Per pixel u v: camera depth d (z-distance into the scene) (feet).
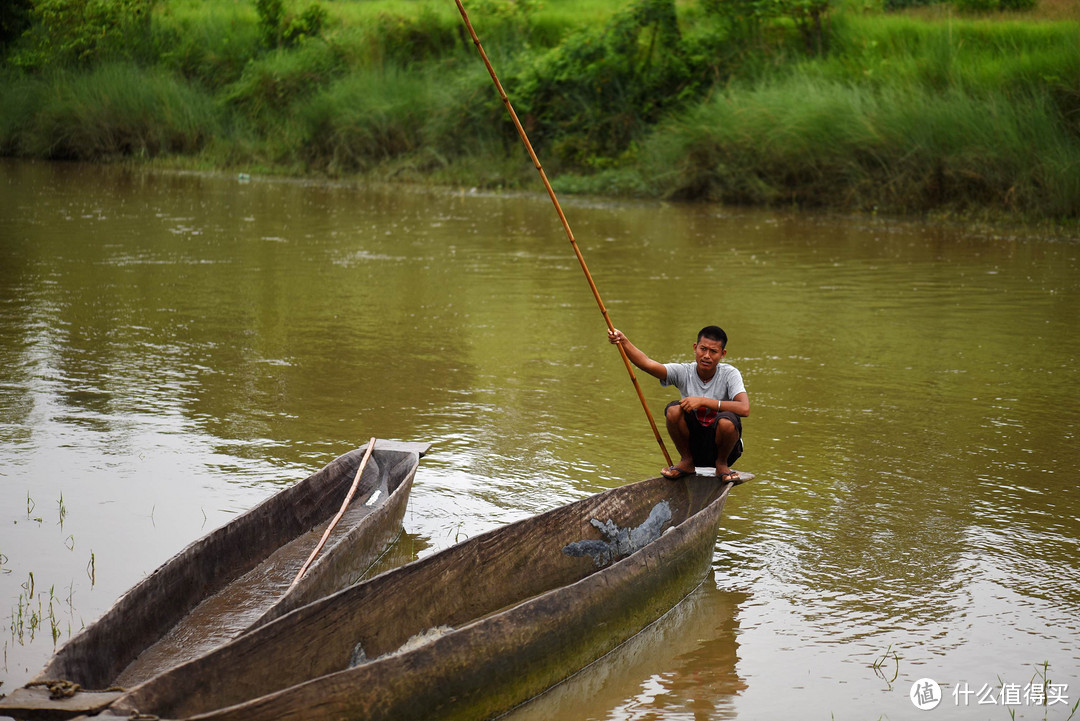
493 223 58.44
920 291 39.73
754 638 15.43
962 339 32.76
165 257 46.26
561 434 24.00
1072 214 54.80
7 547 17.62
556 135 76.89
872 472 21.84
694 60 73.72
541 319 35.53
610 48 74.49
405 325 34.50
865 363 30.12
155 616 14.43
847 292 39.65
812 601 16.55
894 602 16.51
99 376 27.76
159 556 17.48
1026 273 43.16
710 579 17.28
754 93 66.28
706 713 13.55
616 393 27.30
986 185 57.47
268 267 44.50
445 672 12.51
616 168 73.20
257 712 10.91
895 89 62.23
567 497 20.43
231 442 23.00
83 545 17.81
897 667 14.65
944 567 17.66
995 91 59.57
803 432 24.26
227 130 85.92
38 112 86.63
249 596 15.85
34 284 39.63
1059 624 15.84
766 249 49.60
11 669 13.94
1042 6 73.72
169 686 11.59
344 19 92.22
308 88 84.99
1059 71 58.18
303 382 27.76
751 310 36.78
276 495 17.62
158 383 27.30
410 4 95.09
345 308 36.88
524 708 13.60
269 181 77.00
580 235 54.19
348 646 13.64
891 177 60.18
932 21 70.69
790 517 19.66
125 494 20.01
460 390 27.30
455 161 77.46
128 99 85.25
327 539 17.53
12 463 21.30
